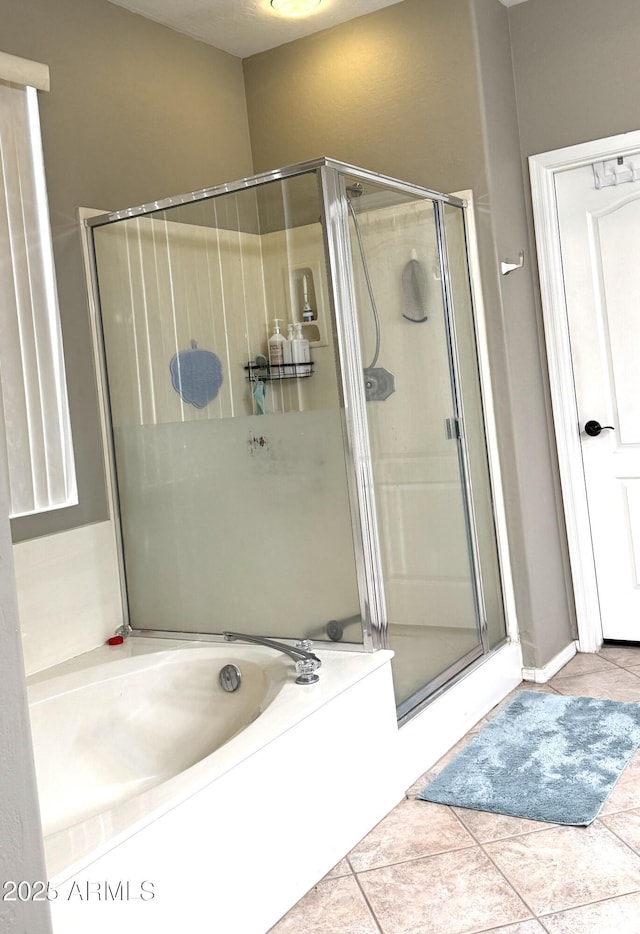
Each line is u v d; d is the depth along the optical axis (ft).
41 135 9.11
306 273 8.56
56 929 5.05
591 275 11.78
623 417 11.85
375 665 8.25
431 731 9.29
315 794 7.32
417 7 11.07
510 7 11.67
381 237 9.20
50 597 9.07
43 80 8.96
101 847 5.37
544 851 7.28
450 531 10.21
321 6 11.13
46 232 9.15
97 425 9.73
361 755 8.00
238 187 8.78
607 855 7.11
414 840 7.74
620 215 11.50
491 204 10.85
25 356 8.87
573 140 11.44
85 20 9.75
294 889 6.98
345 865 7.47
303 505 8.86
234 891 6.37
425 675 9.43
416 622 9.38
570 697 10.59
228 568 9.36
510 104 11.57
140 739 8.78
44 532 9.10
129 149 10.27
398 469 9.28
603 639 12.45
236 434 9.14
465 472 10.60
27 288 8.89
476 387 11.09
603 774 8.46
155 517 9.72
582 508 12.12
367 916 6.68
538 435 11.78
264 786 6.75
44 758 8.13
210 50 11.84
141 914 5.62
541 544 11.58
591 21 11.14
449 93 10.98
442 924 6.47
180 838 5.95
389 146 11.51
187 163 11.23
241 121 12.43
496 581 11.23
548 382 12.07
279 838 6.86
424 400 9.86
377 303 9.08
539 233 11.80
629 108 11.02
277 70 12.23
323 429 8.67
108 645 9.69
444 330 10.36
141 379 9.57
